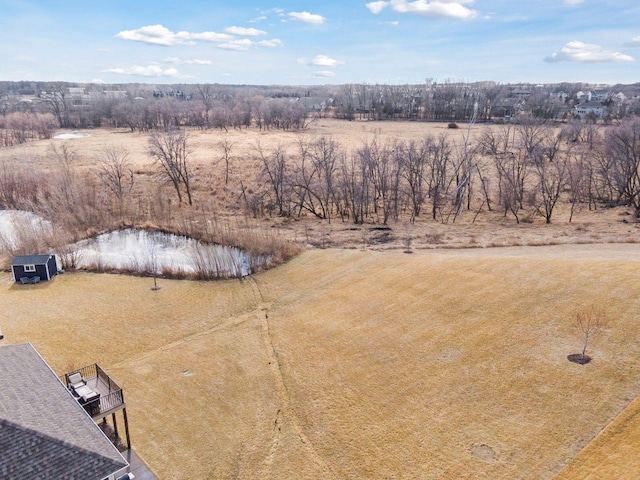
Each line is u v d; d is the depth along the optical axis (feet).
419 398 70.28
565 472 54.95
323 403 71.36
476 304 92.58
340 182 194.08
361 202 175.11
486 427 63.36
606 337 76.74
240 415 69.87
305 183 189.06
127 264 133.49
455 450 60.29
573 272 98.37
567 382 68.80
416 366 77.51
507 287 96.94
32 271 120.57
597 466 54.85
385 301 100.07
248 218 181.16
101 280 123.13
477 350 79.10
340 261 126.21
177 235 164.76
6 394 51.67
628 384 66.74
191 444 64.49
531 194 185.98
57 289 116.98
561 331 80.07
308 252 136.36
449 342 82.43
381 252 131.03
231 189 209.15
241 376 79.46
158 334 94.94
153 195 199.21
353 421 67.15
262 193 202.80
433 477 56.70
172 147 213.66
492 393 69.26
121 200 187.42
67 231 156.97
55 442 46.01
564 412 63.82
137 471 59.82
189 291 115.75
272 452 62.59
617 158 180.75
